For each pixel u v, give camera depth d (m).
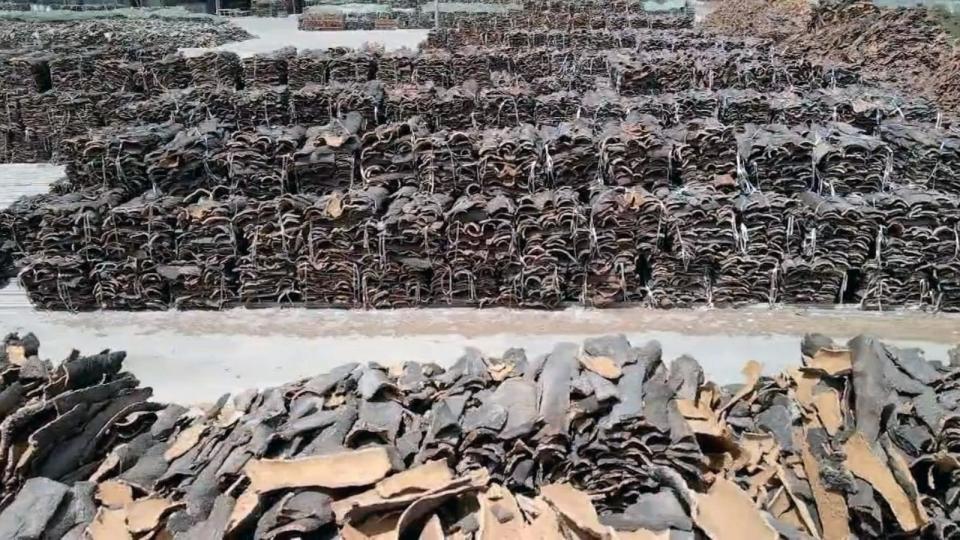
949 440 10.30
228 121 22.53
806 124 21.89
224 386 15.07
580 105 22.95
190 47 49.22
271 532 9.29
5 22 52.34
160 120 22.80
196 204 18.08
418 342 16.56
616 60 28.55
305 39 55.50
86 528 9.66
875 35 33.66
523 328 17.05
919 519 9.66
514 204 17.97
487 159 18.25
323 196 18.36
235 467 10.20
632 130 18.95
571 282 17.81
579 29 45.62
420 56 30.03
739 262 17.48
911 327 16.77
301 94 22.64
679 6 56.09
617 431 10.33
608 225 17.34
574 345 12.16
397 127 19.05
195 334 17.08
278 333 17.08
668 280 17.64
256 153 18.66
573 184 18.67
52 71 30.17
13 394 10.88
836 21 37.66
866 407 10.94
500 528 9.27
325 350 16.34
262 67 30.02
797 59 28.47
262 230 17.75
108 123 25.91
